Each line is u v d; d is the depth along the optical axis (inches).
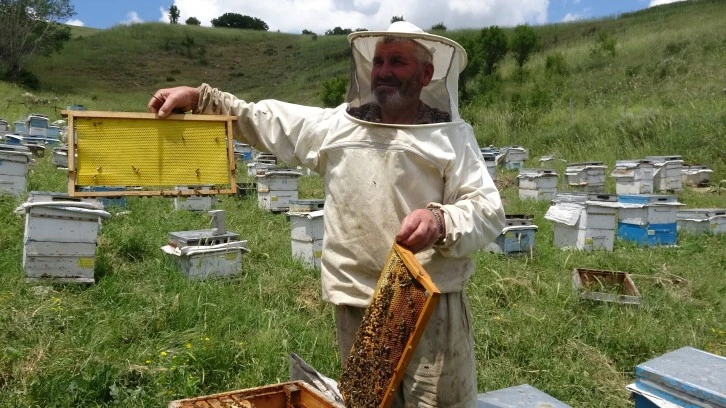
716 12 1349.7
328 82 1021.8
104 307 195.6
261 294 217.3
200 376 154.9
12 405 133.6
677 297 236.1
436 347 85.9
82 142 81.8
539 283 242.2
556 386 166.9
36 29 1731.1
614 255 297.6
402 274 72.1
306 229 259.9
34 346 157.5
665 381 116.3
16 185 337.1
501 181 588.1
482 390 162.1
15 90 1232.8
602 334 196.7
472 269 89.0
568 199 348.5
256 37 2792.8
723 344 198.4
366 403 74.3
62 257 211.3
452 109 87.3
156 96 88.5
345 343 91.4
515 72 1037.2
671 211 336.8
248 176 547.5
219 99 92.4
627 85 906.1
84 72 1947.6
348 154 84.4
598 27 1592.0
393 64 84.0
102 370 148.0
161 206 356.5
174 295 202.4
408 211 83.5
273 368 161.5
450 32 1859.0
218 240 238.2
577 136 746.2
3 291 191.5
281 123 92.0
